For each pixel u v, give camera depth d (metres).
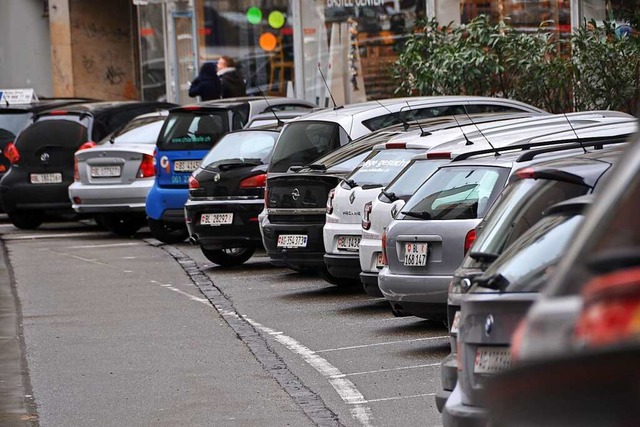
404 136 33.09
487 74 50.25
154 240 51.22
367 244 30.06
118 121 56.41
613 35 48.31
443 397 17.53
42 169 55.50
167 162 47.44
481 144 29.38
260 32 70.44
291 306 33.81
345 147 36.19
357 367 25.78
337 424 21.22
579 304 8.36
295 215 35.06
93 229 57.22
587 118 33.75
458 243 25.69
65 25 85.62
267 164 40.50
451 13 58.75
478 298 15.39
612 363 8.09
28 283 40.16
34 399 24.12
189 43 75.75
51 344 29.78
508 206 18.61
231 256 42.66
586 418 8.21
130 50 87.06
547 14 55.06
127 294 37.16
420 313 26.47
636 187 8.71
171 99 79.19
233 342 29.17
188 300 35.66
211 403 23.22
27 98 64.81
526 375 8.43
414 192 27.42
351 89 64.62
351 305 33.56
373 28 63.38
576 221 15.23
